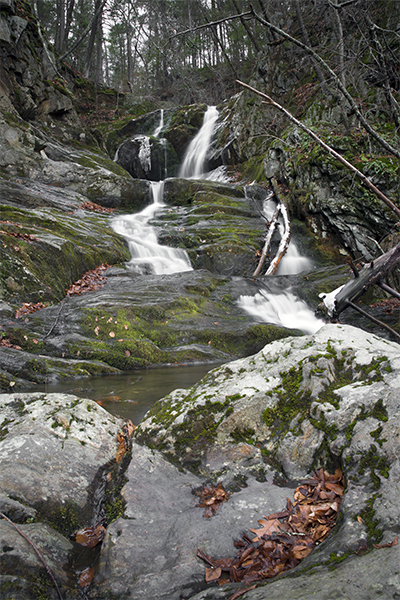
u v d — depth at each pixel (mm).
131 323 6688
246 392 2307
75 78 24875
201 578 1461
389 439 1699
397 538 1282
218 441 2162
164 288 8539
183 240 12414
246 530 1647
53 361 5406
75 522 1891
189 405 2355
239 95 21438
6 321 6074
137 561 1572
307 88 16234
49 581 1509
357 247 10609
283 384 2297
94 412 2697
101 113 25188
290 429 2084
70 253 8812
